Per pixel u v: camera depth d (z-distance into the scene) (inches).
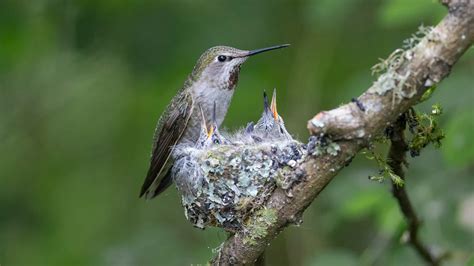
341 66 489.7
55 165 557.0
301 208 189.0
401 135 187.5
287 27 486.6
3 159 552.7
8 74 533.3
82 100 548.7
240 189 227.0
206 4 479.8
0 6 488.1
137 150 544.4
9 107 547.2
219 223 243.6
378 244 345.7
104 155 557.0
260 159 253.4
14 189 544.1
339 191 397.4
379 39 481.4
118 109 541.3
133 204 541.3
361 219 414.6
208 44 474.6
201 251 466.9
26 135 553.3
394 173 197.3
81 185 550.9
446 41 156.3
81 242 526.6
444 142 323.9
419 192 357.1
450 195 352.8
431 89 177.6
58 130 557.9
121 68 497.7
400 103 163.9
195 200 257.8
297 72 477.1
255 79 498.3
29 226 531.8
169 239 498.9
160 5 479.2
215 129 294.2
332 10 422.0
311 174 183.2
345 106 169.5
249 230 199.3
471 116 325.1
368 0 466.0
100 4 481.1
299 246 454.9
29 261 515.5
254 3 483.8
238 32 479.2
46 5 485.1
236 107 493.7
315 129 169.8
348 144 172.4
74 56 511.2
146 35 475.8
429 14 344.8
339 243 451.5
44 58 521.0
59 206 544.1
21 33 498.6
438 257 279.7
